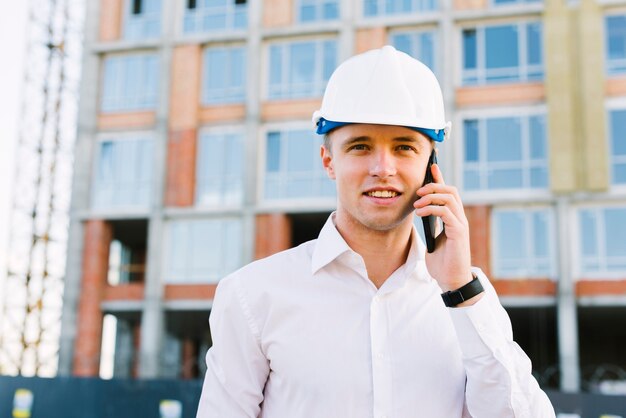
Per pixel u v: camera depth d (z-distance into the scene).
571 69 24.33
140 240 32.84
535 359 30.09
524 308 24.73
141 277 33.72
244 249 25.27
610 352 31.45
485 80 25.08
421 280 2.47
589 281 23.22
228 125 26.48
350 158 2.37
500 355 2.29
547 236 23.84
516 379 2.30
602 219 23.61
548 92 24.22
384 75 2.37
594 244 23.55
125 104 27.52
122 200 26.80
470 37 25.47
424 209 2.34
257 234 25.34
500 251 24.06
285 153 25.91
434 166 2.41
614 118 24.05
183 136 26.53
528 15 24.95
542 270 23.69
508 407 2.29
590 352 31.66
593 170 23.50
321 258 2.46
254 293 2.50
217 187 26.22
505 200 23.95
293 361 2.39
